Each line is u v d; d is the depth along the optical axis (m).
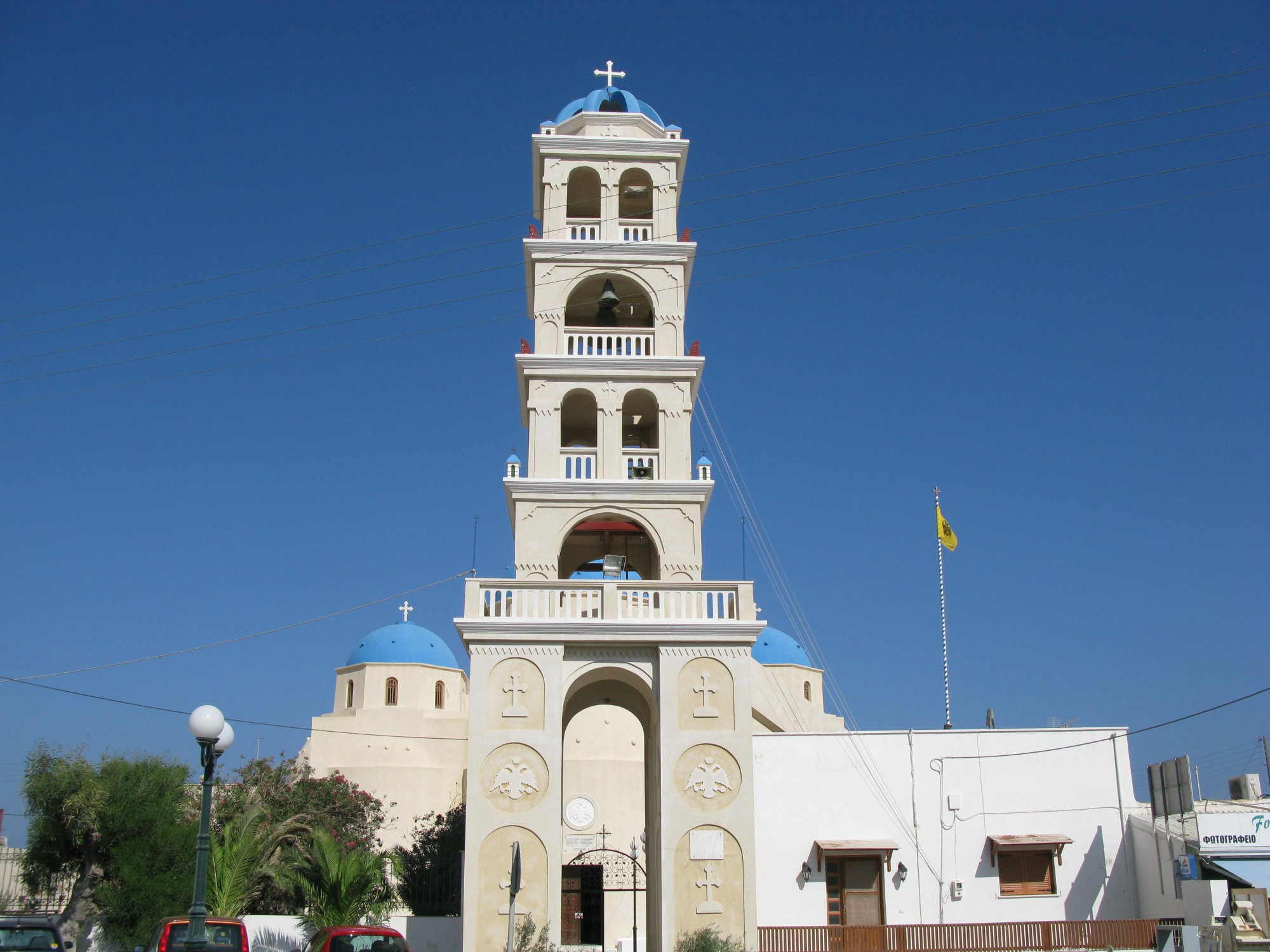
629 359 41.91
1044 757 44.62
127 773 45.12
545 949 32.31
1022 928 41.53
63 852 44.25
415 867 63.28
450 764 87.62
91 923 42.91
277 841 46.62
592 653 36.00
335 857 43.34
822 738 44.53
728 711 35.28
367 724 87.75
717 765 34.78
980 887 43.16
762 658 80.12
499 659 35.31
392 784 84.56
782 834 43.41
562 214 44.50
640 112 47.53
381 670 90.38
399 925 42.59
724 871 33.97
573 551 46.06
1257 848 41.31
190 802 55.19
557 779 34.38
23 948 28.12
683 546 39.97
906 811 43.84
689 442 41.53
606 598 36.16
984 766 44.47
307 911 43.88
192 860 43.62
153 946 30.45
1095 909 43.31
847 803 43.81
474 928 33.12
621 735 73.75
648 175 45.38
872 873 43.28
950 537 63.03
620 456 41.12
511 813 34.03
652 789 38.97
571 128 46.50
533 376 41.75
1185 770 42.47
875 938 40.91
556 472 40.88
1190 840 41.31
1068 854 43.84
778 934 40.59
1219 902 39.47
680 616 36.31
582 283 44.69
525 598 36.25
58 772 44.41
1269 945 38.78
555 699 35.00
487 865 33.62
